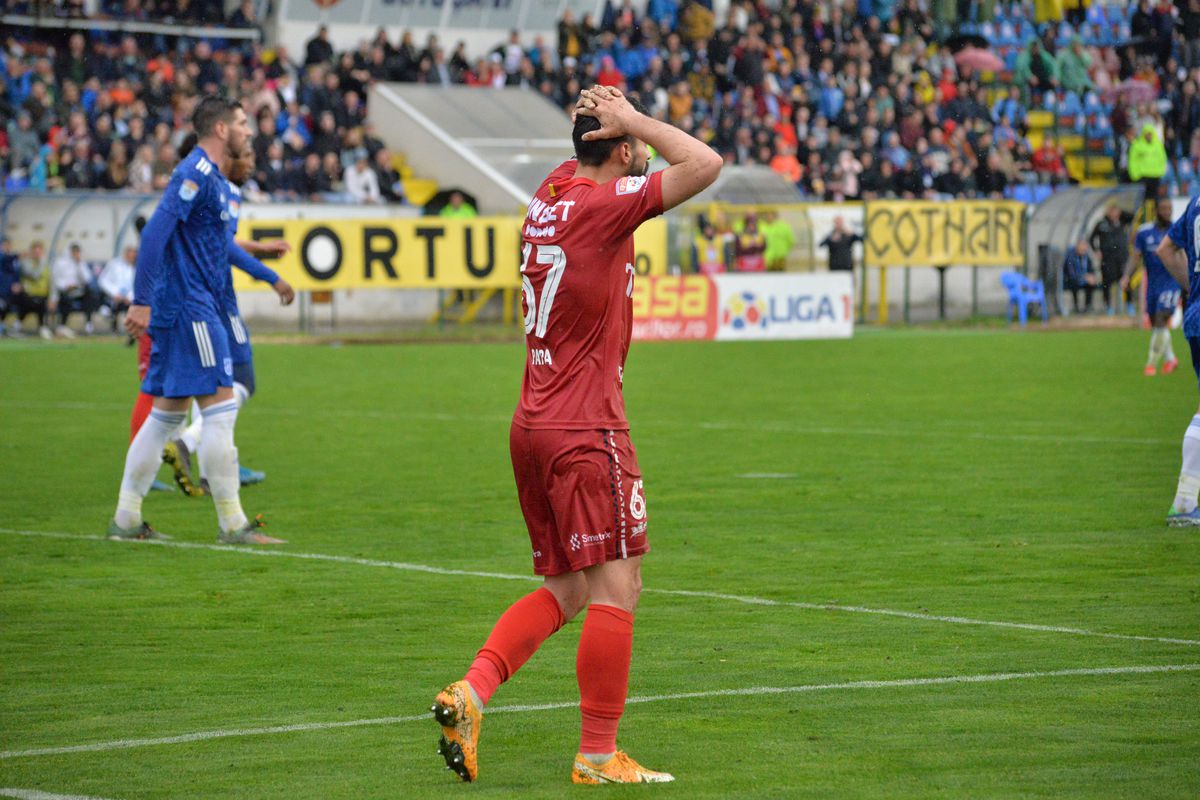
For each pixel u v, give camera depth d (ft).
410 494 107.55
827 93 345.31
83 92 289.53
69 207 262.06
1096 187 302.66
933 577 77.20
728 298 266.98
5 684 57.67
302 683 57.72
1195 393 172.04
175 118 291.38
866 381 189.78
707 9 360.48
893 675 57.93
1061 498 102.06
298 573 80.18
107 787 44.91
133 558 84.58
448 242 270.26
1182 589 73.61
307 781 45.62
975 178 339.36
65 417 156.97
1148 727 50.44
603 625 45.96
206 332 87.56
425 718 52.80
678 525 93.50
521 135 326.03
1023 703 53.67
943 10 393.70
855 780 45.06
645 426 145.69
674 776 45.80
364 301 288.51
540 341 47.24
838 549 85.20
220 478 88.84
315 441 136.87
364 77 319.47
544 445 46.80
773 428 143.64
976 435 136.67
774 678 57.67
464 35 360.48
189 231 86.69
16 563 83.20
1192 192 357.00
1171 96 377.30
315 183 291.58
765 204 296.30
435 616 69.82
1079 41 405.39
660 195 45.73
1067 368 204.95
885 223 288.71
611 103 47.09
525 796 44.21
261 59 319.88
